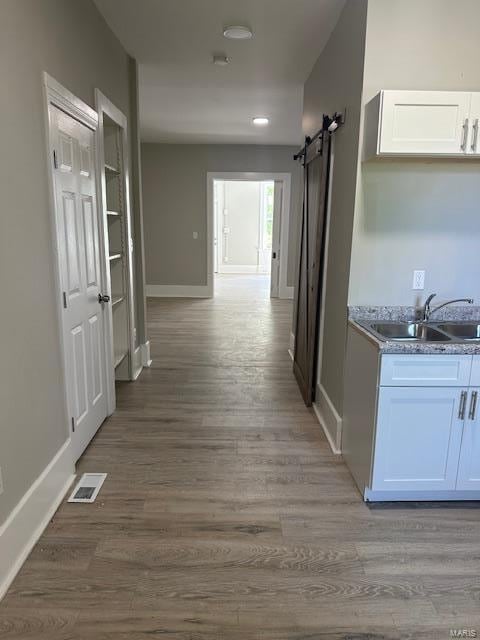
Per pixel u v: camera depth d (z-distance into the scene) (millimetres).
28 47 1921
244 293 9117
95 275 2920
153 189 8219
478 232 2602
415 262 2619
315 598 1761
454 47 2342
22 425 1923
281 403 3646
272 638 1594
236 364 4617
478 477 2285
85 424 2795
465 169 2514
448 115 2186
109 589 1778
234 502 2350
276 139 7504
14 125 1809
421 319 2660
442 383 2154
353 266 2600
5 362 1773
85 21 2654
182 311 7234
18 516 1882
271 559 1955
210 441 2996
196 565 1911
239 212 12406
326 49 3297
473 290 2666
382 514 2275
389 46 2328
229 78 4199
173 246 8430
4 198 1739
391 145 2201
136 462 2713
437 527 2184
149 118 5906
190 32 3197
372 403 2225
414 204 2543
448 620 1680
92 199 2828
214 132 6887
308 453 2865
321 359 3385
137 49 3541
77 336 2604
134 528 2129
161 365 4547
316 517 2244
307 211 3895
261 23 3029
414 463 2254
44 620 1643
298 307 4250
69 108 2373
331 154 3047
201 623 1646
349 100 2625
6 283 1767
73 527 2123
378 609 1718
